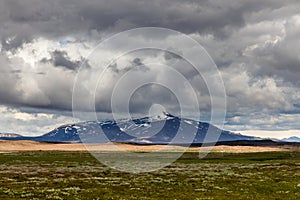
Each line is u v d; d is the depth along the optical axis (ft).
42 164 333.01
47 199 137.28
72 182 191.62
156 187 174.19
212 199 141.18
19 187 171.73
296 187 175.52
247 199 142.41
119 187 173.68
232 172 254.47
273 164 334.44
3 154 567.18
